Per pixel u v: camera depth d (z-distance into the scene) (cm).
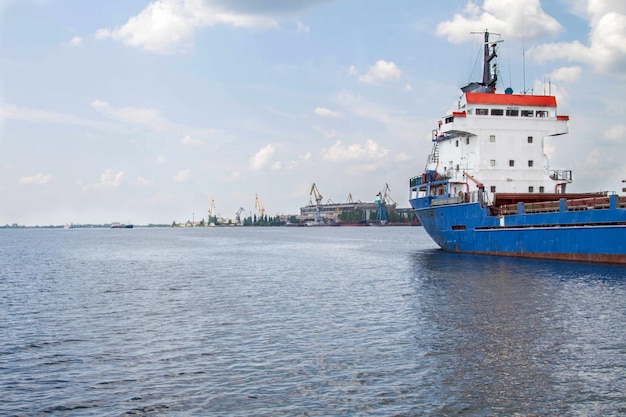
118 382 2023
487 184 6906
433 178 7481
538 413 1694
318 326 2881
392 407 1750
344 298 3825
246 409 1758
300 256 8675
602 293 3666
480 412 1706
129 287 4653
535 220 5759
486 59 7825
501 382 1945
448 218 7212
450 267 5612
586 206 5291
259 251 10369
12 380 2056
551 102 7100
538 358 2203
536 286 4038
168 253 9906
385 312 3234
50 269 6550
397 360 2219
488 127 6912
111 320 3148
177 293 4228
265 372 2102
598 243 5138
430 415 1691
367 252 9400
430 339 2533
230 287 4566
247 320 3080
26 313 3406
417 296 3809
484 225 6544
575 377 1980
